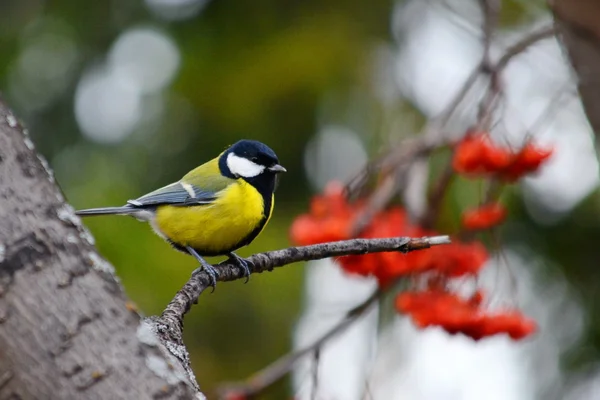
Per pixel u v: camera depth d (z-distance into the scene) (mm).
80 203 11305
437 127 7887
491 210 7832
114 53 12562
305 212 12297
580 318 11336
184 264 11062
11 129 2988
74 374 2738
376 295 7738
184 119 12219
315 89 12305
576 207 11445
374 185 8906
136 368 2803
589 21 6125
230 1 12633
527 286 11578
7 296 2758
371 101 12578
